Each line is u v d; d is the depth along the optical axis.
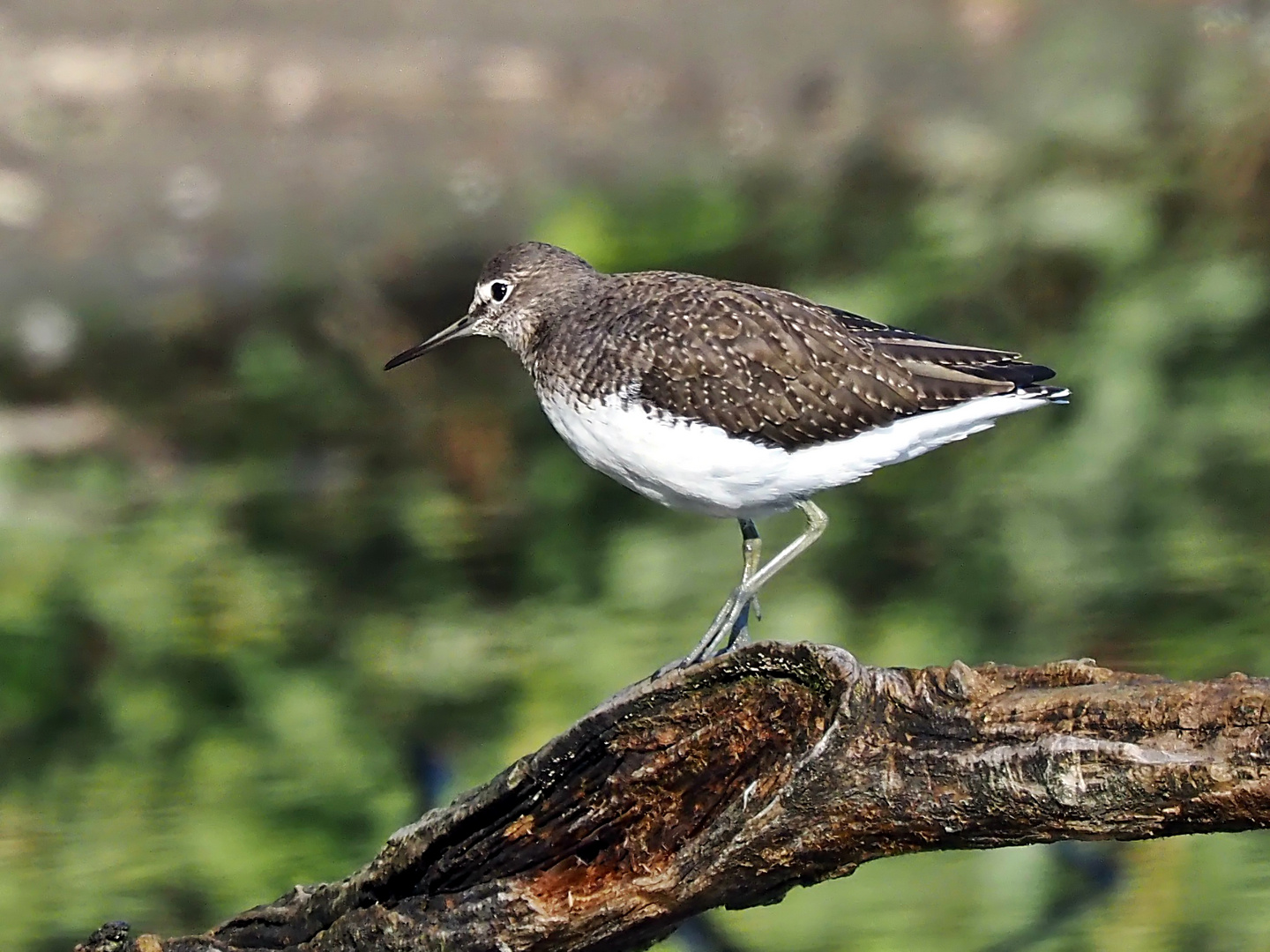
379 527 14.64
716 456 9.08
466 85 20.62
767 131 19.39
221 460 15.98
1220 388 14.19
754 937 10.09
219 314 17.80
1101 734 6.34
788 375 9.01
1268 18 19.23
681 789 7.28
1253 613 12.55
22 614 13.13
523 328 10.27
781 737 7.04
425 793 11.02
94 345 17.53
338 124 20.39
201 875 10.88
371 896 7.77
